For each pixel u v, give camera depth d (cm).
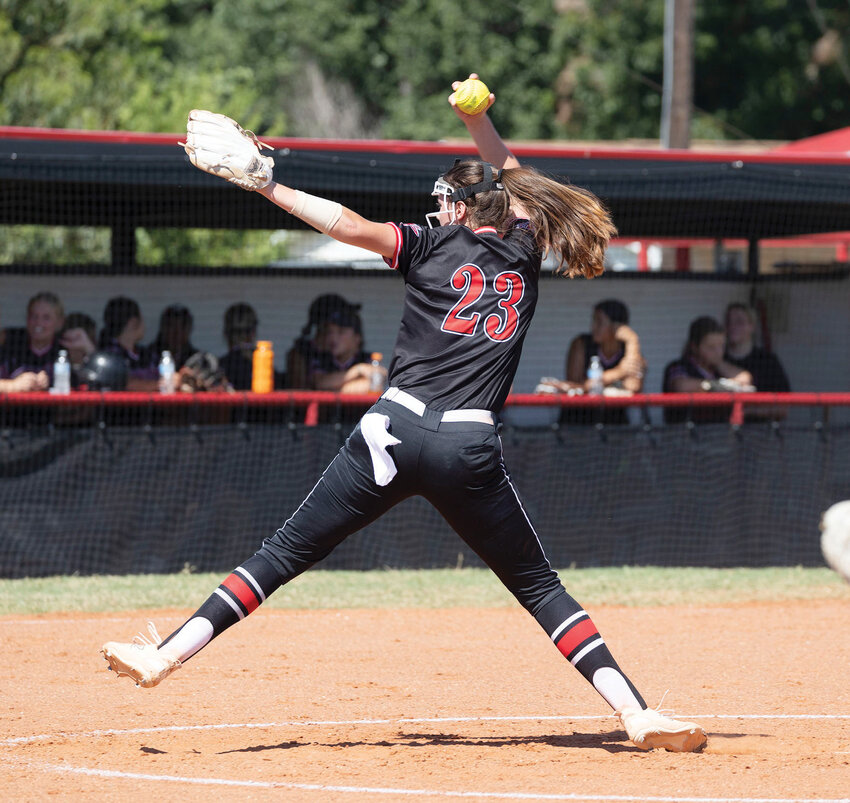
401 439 1443
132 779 1444
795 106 12800
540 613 1539
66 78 7494
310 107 13062
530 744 1647
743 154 3822
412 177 3456
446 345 1457
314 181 3378
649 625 2798
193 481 3431
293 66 13312
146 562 3397
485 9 13100
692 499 3706
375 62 13488
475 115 1692
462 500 1462
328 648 2500
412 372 1462
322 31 13400
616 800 1355
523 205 1536
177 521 3422
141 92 7700
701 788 1409
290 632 2683
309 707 1927
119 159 3278
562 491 3628
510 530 1489
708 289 4409
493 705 1958
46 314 3547
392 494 1477
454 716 1867
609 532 3659
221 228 4538
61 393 3353
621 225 4500
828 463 3788
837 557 3122
